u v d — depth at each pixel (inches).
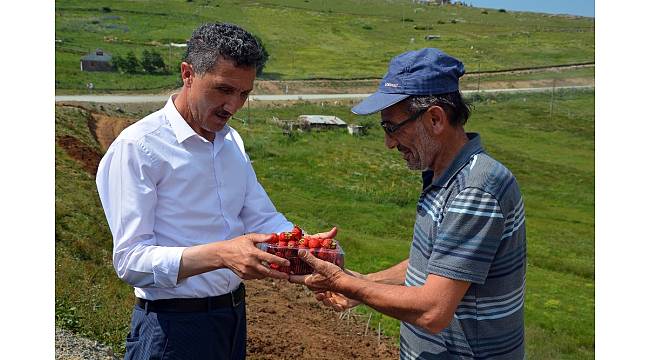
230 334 148.5
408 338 132.3
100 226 568.4
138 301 142.9
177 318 138.9
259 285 488.7
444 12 6038.4
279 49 4094.5
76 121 1451.8
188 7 4881.9
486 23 5526.6
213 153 141.6
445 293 116.3
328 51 4178.2
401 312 119.8
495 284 120.4
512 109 2923.2
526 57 4173.2
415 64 121.8
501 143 2385.6
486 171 117.6
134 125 134.9
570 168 2095.2
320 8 5551.2
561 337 588.1
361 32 4869.6
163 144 135.0
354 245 869.2
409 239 1124.5
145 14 4448.8
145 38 3806.6
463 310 121.6
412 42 4603.8
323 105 2689.5
